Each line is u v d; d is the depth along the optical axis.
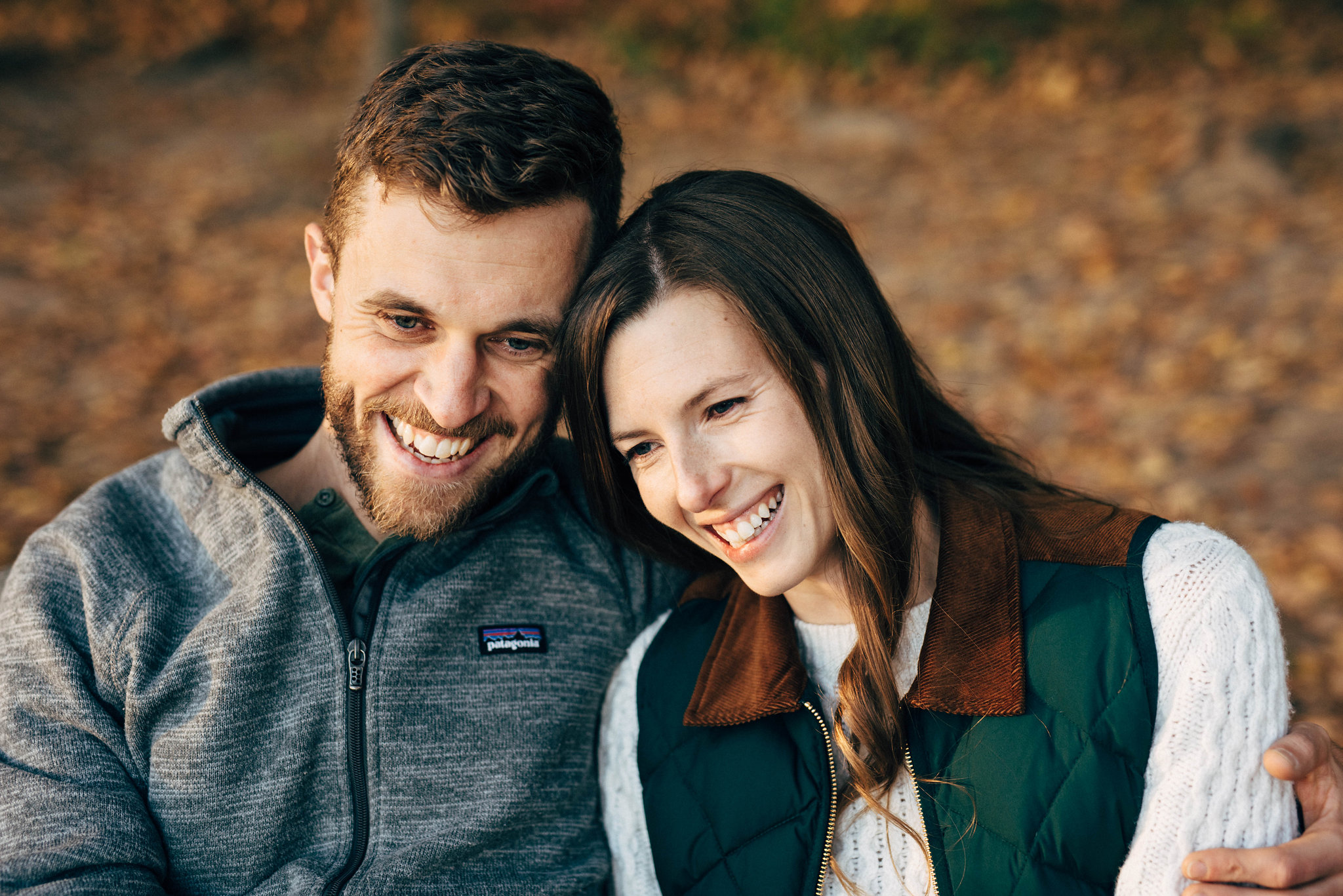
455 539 1.87
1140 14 10.50
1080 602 1.60
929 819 1.60
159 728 1.76
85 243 7.51
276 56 12.23
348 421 1.75
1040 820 1.52
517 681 1.86
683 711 1.84
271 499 1.78
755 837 1.71
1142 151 8.44
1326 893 1.39
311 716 1.77
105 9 12.65
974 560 1.70
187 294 6.86
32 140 9.52
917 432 1.92
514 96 1.58
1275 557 4.09
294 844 1.77
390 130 1.57
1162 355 5.77
